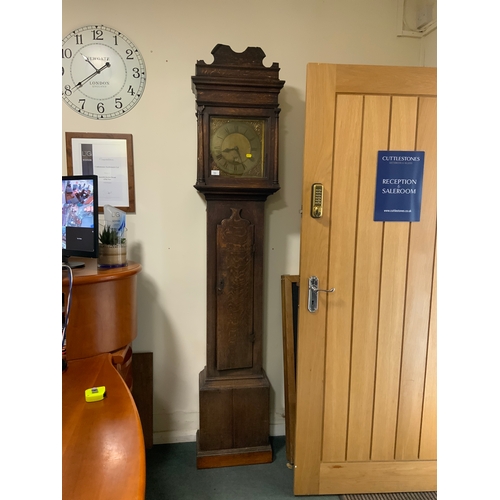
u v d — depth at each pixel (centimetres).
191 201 190
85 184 136
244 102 167
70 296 119
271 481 173
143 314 193
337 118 154
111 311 139
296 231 199
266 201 195
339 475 167
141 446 79
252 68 165
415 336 167
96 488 65
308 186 156
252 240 179
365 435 169
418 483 171
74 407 95
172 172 187
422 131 158
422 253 164
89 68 177
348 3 191
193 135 187
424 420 171
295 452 165
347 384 166
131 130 183
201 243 193
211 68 164
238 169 174
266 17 186
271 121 171
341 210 158
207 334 181
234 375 185
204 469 179
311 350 162
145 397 193
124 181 184
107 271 143
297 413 164
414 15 196
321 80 152
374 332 165
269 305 201
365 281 163
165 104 183
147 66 181
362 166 157
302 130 194
